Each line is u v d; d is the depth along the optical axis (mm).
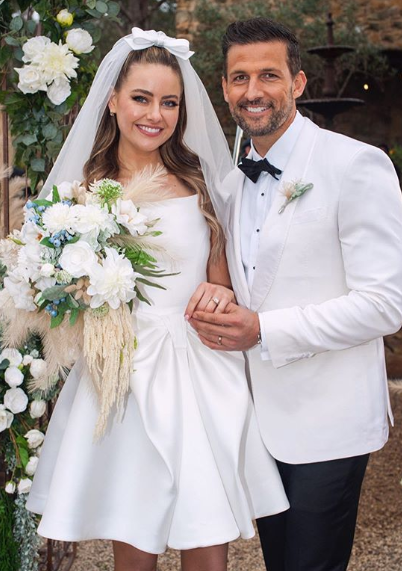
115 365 2189
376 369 2396
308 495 2375
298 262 2307
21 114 2822
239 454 2320
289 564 2436
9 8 2762
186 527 2242
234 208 2502
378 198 2201
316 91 10477
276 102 2314
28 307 2254
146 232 2289
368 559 3529
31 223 2201
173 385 2346
